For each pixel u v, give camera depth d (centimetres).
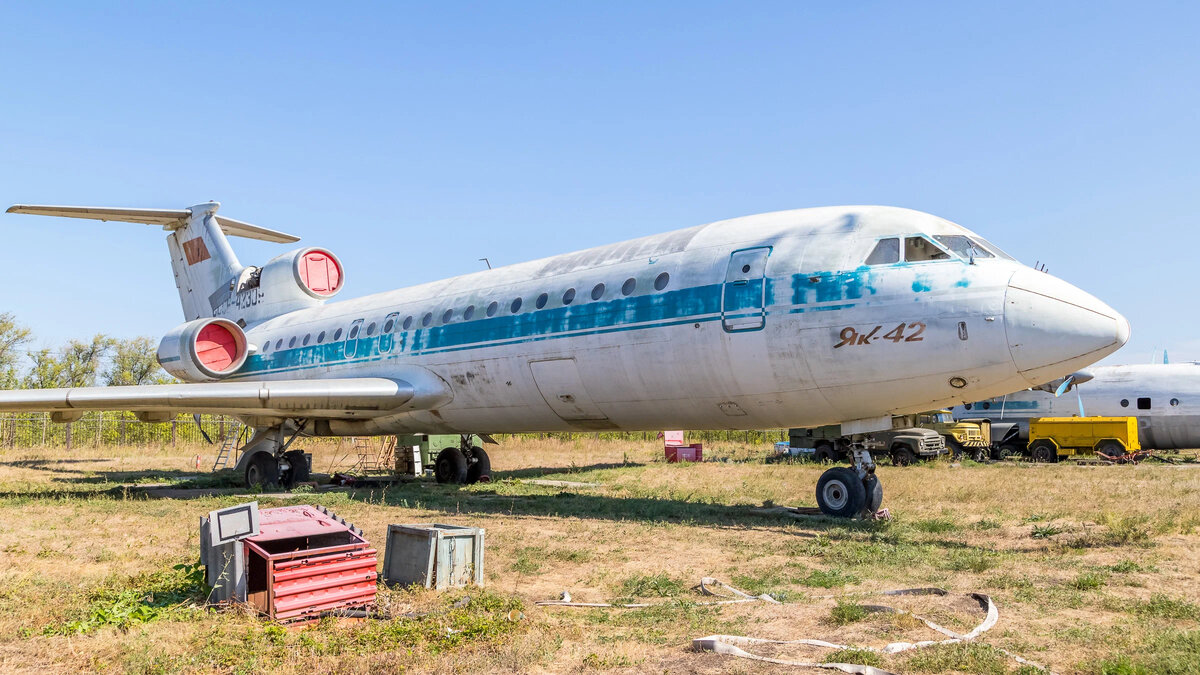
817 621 617
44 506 1397
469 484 1969
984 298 1060
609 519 1241
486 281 1652
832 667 492
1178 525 1093
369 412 1705
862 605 654
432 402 1653
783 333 1175
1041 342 1028
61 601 663
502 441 4006
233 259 2416
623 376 1345
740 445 3919
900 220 1174
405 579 725
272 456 1839
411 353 1689
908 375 1106
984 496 1512
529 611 633
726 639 551
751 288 1212
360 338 1831
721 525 1174
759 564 884
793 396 1207
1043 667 499
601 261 1451
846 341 1132
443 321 1647
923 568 841
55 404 1490
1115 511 1266
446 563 715
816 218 1245
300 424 1864
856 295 1133
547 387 1455
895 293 1111
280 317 2194
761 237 1260
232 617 607
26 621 602
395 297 1859
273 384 1562
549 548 970
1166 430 2992
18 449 3806
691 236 1357
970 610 648
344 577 646
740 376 1226
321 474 2477
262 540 636
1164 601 658
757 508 1358
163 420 1781
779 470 2289
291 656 516
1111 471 2188
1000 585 746
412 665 504
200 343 1952
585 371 1388
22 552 940
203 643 548
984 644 536
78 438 4156
